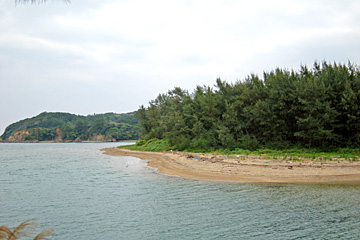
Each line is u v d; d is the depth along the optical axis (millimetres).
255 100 39938
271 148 34344
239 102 40219
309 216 11344
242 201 14086
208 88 48281
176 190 17219
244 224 10617
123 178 22391
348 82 31703
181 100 58719
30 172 26766
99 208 13180
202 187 18125
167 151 47656
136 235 9742
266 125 36781
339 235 9320
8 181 21203
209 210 12570
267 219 11125
